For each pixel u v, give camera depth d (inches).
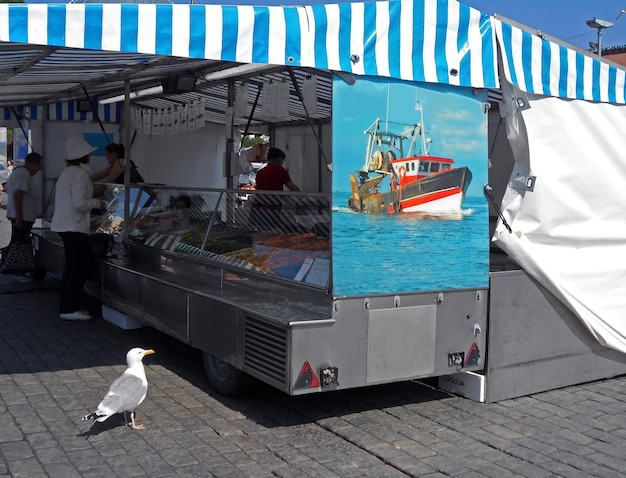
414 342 192.4
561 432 185.9
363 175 183.8
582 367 226.4
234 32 161.8
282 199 224.4
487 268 204.1
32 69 222.8
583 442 179.2
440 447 174.2
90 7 145.4
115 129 440.1
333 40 176.6
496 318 206.5
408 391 220.1
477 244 202.2
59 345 265.7
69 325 297.4
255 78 282.7
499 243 211.0
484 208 203.6
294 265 210.2
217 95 334.0
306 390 174.6
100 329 291.6
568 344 222.4
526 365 214.4
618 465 165.0
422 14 190.1
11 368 235.3
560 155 214.8
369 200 184.4
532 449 173.9
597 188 221.5
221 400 207.8
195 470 158.1
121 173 354.9
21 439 173.9
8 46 173.3
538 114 211.0
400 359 190.2
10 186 389.1
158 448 170.2
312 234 209.5
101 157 438.6
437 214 195.3
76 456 164.2
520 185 210.4
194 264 251.4
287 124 419.5
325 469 160.4
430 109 194.9
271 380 178.9
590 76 220.8
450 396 215.5
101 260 296.5
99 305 344.2
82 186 298.0
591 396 217.6
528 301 212.8
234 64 255.4
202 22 157.3
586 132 220.8
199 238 261.9
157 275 253.8
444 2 193.5
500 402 209.8
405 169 190.7
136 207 313.1
